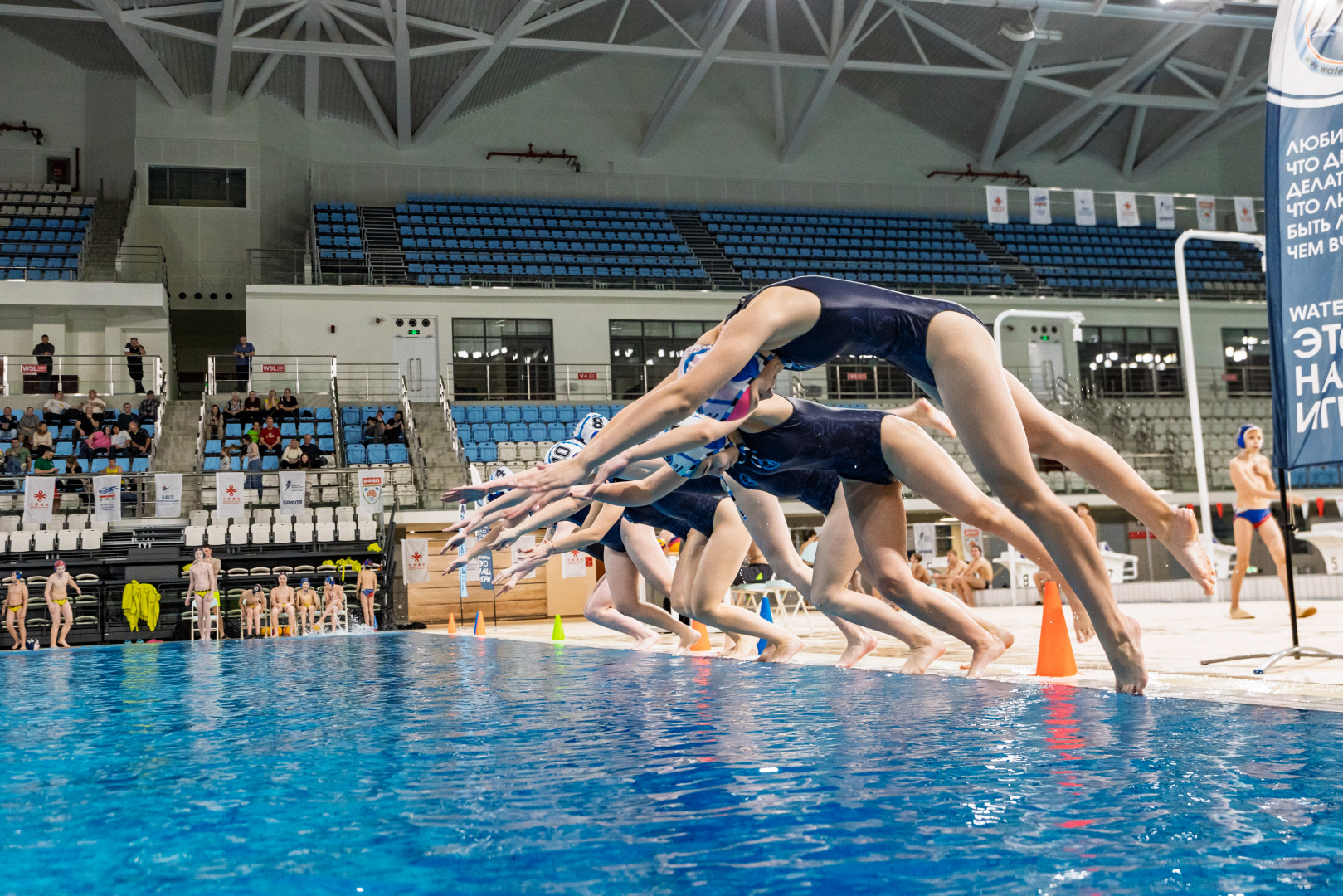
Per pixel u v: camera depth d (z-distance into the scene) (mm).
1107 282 27250
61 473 16781
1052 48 25641
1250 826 1722
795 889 1460
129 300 21000
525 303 23109
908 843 1681
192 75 24000
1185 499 19219
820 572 5074
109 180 24484
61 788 2432
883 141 30000
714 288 24734
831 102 29734
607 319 23547
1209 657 5324
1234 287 27734
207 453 18297
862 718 3188
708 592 6062
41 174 24406
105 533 15609
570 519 7199
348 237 24109
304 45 22062
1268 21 22594
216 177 24703
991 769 2262
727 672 5285
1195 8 23141
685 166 28688
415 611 17297
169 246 24141
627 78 28531
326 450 18844
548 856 1665
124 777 2580
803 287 3475
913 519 18781
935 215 29906
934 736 2752
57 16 20422
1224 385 25453
